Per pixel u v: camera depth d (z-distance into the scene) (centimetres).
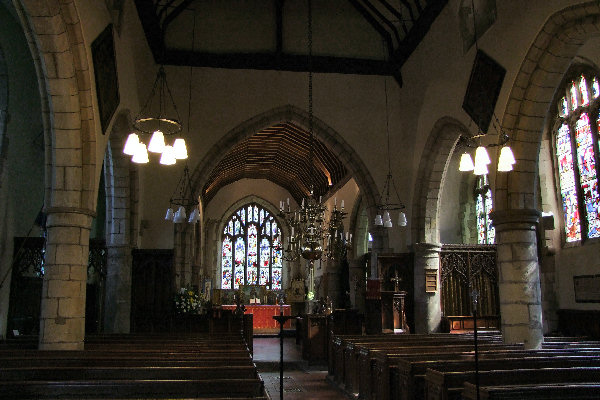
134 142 848
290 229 1249
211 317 1484
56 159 942
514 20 1045
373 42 1728
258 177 3294
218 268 3244
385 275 1614
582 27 916
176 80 1625
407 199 1670
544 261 1427
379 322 1520
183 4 1561
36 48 877
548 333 1371
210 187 2778
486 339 1105
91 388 500
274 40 1680
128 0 1217
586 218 1337
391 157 1692
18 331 1245
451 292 1678
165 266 1455
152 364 641
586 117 1345
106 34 1016
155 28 1438
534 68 1007
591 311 1265
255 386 518
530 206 1049
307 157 2467
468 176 2023
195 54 1627
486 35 1152
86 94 928
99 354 729
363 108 1706
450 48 1352
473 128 1238
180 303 1441
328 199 2675
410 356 808
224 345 845
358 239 2297
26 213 1299
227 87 1650
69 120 931
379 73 1717
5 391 494
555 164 1451
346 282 2516
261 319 2892
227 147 1631
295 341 2312
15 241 1265
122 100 1205
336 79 1709
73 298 935
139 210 1484
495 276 1709
